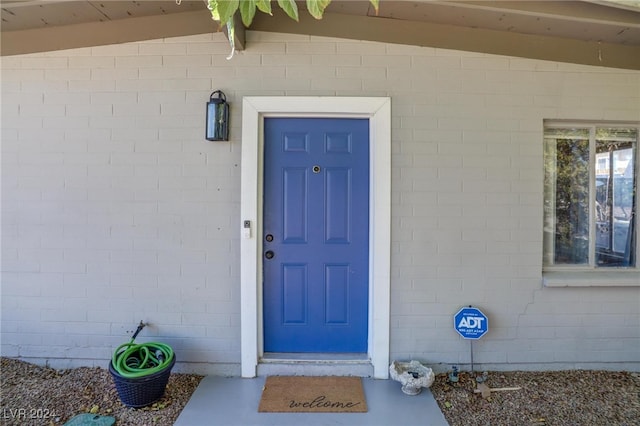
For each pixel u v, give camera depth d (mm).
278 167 2973
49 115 2920
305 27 2879
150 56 2896
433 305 2936
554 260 3115
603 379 2865
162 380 2520
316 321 3016
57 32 2906
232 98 2896
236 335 2924
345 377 2881
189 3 2732
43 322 2961
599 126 3078
